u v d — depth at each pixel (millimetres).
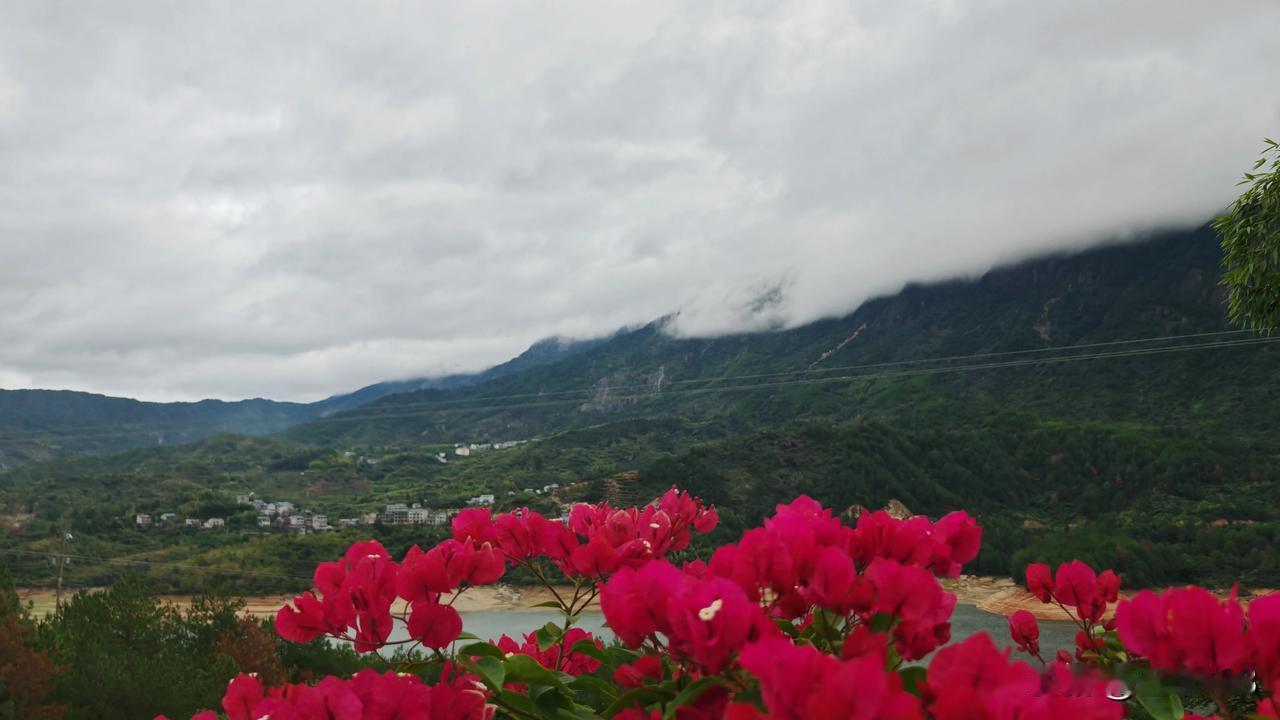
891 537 1563
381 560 1592
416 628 1516
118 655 14344
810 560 1344
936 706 911
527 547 2029
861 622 1293
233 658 16734
